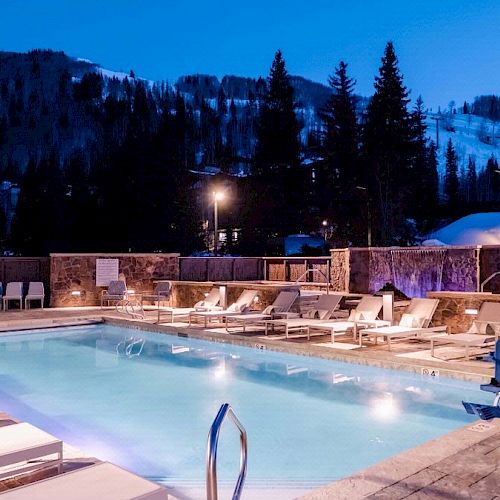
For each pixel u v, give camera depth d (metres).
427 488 3.57
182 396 7.90
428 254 19.62
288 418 6.74
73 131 139.75
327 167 48.16
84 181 41.75
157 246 37.50
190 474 5.05
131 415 7.01
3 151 117.25
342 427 6.36
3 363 10.34
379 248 19.69
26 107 147.50
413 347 9.57
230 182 48.06
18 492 2.96
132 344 12.30
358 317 10.75
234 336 11.20
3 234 48.69
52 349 11.77
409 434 6.09
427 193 55.94
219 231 47.16
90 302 18.16
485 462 4.01
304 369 9.48
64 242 39.50
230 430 6.32
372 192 48.53
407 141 48.19
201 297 16.66
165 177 37.69
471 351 8.88
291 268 22.75
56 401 7.71
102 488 3.00
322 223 47.97
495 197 85.12
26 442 4.00
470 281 18.58
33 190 41.53
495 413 4.48
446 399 7.44
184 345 12.06
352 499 3.42
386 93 47.91
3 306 17.06
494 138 191.12
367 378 8.76
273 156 45.28
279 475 4.92
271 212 44.81
